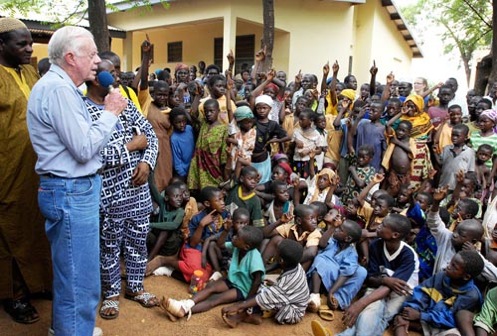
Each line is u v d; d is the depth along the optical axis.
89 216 2.15
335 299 3.27
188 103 6.27
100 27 6.07
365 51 15.59
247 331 2.95
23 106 2.72
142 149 2.90
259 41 13.21
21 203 2.76
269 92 5.94
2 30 2.60
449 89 6.22
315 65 13.32
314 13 12.95
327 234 3.59
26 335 2.69
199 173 4.50
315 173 5.39
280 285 3.02
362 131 5.26
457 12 18.28
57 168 2.06
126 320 2.94
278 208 4.20
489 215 4.01
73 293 2.15
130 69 14.69
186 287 3.53
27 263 2.82
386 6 15.77
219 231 3.89
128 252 3.08
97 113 2.55
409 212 4.01
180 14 12.59
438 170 5.46
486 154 4.96
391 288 3.13
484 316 2.89
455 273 2.93
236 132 4.42
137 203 2.94
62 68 2.09
